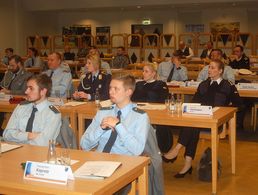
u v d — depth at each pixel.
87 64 5.03
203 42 15.15
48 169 1.98
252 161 4.90
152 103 4.69
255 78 7.26
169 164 4.77
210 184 4.10
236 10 14.94
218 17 15.21
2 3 14.54
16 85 5.77
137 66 9.17
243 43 12.24
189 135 4.29
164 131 4.36
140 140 2.71
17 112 3.21
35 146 2.73
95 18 16.81
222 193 3.84
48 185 1.93
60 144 3.11
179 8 14.83
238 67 8.09
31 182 1.97
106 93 4.89
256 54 12.17
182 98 6.20
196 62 9.84
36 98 3.12
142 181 2.37
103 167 2.16
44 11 15.45
